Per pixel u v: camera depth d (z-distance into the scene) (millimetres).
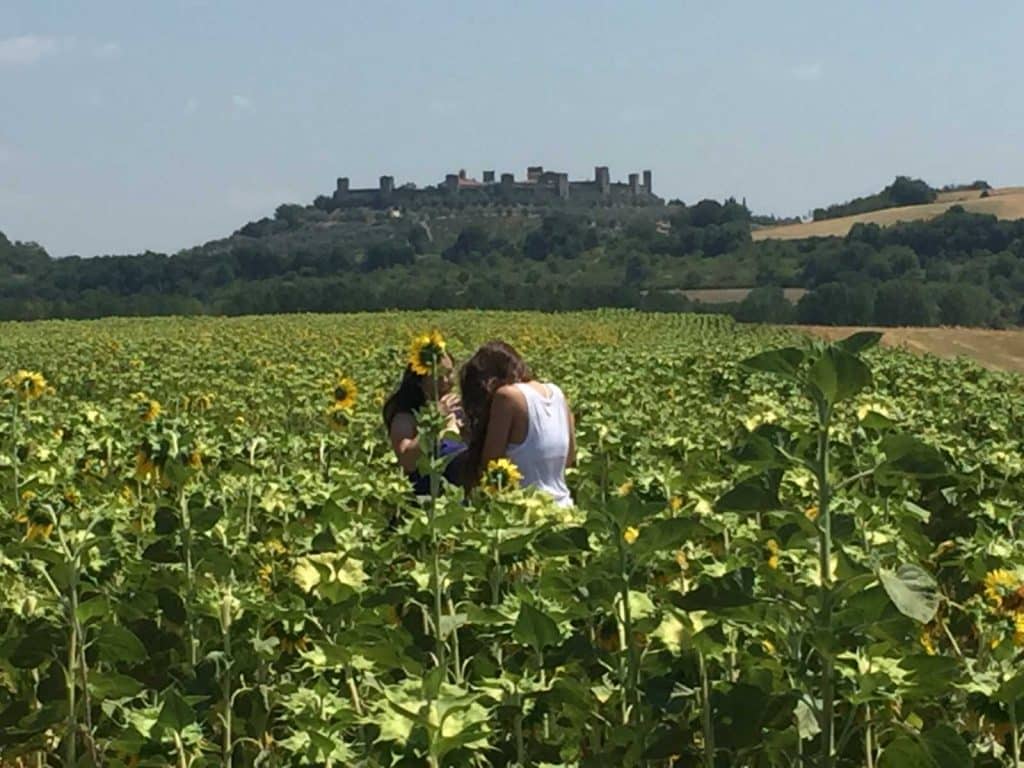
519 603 4684
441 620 4707
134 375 23594
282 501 6934
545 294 89500
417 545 5613
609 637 4461
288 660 5066
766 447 3648
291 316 71188
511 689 4316
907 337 54031
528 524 5551
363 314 73312
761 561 4949
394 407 8625
